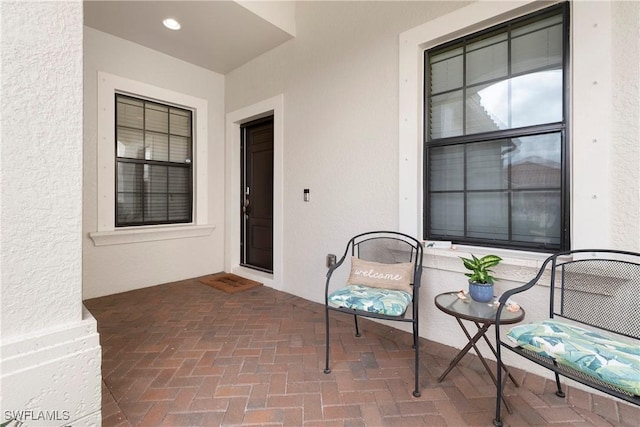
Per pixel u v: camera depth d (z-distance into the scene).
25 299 1.05
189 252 3.87
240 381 1.65
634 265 1.39
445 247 2.11
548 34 1.78
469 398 1.53
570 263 1.54
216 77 4.11
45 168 1.09
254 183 4.07
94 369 1.19
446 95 2.21
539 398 1.53
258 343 2.10
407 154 2.26
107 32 3.13
